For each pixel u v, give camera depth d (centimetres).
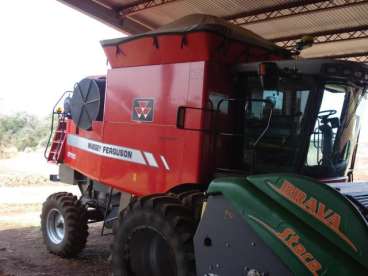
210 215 359
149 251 423
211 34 459
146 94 523
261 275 323
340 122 434
